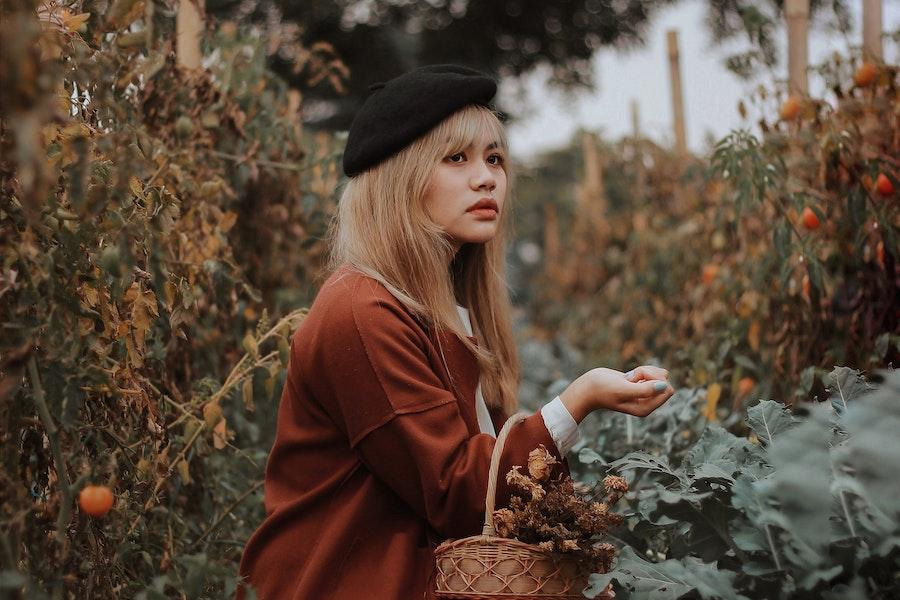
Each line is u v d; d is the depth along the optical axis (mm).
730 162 2260
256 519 2322
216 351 2416
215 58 2539
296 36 2742
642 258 4262
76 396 1492
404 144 1772
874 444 1356
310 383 1659
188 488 2189
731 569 1462
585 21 8672
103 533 1633
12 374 1353
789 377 2314
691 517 1478
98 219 1547
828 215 2227
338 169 3016
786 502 1337
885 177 2068
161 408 1872
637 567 1417
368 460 1596
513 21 8680
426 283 1739
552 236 6121
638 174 4441
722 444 1623
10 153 1368
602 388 1562
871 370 2062
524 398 3936
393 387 1576
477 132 1770
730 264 2928
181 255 2111
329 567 1589
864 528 1352
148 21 1485
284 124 2686
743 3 6688
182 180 2082
